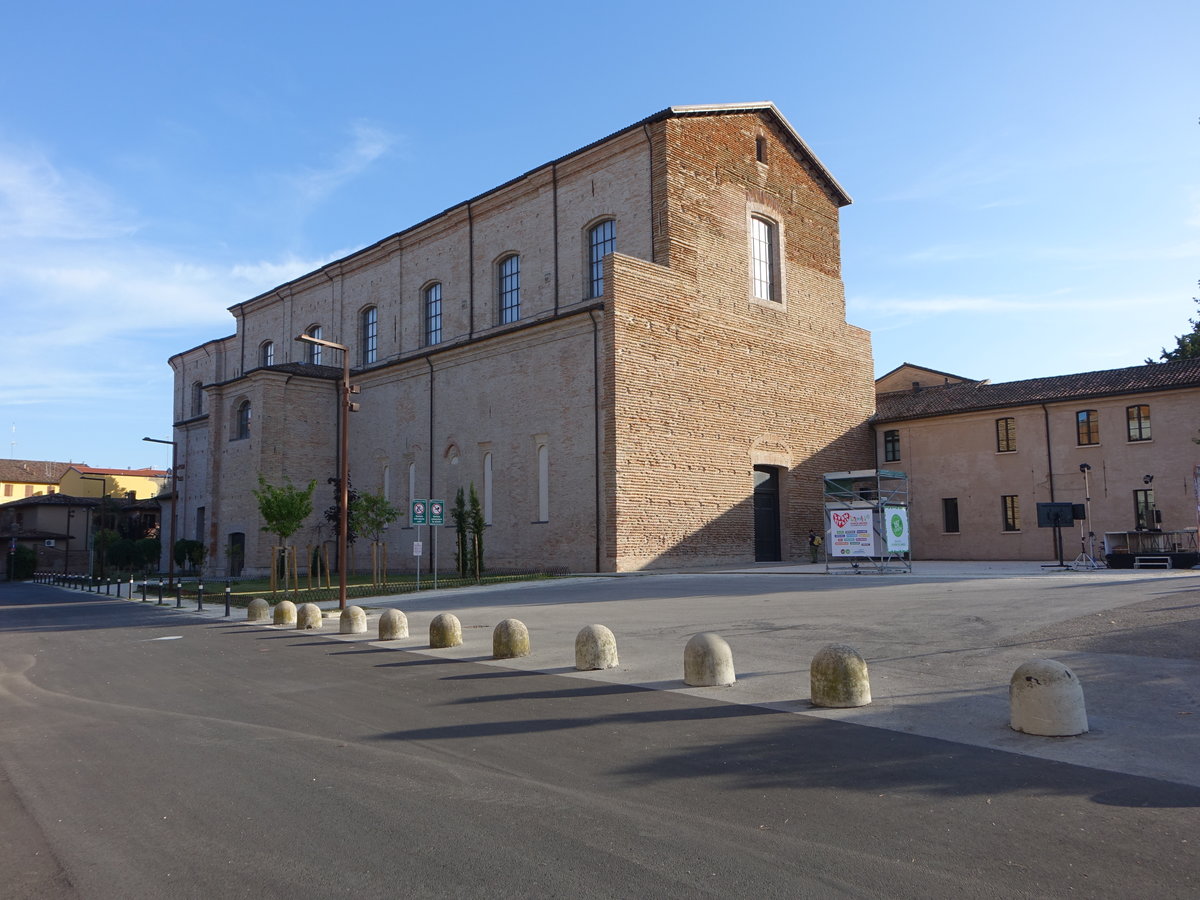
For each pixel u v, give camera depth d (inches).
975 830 214.7
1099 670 394.6
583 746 306.2
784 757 283.1
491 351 1441.9
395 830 227.8
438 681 455.5
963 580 893.8
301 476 1706.4
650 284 1270.9
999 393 1598.2
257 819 240.5
